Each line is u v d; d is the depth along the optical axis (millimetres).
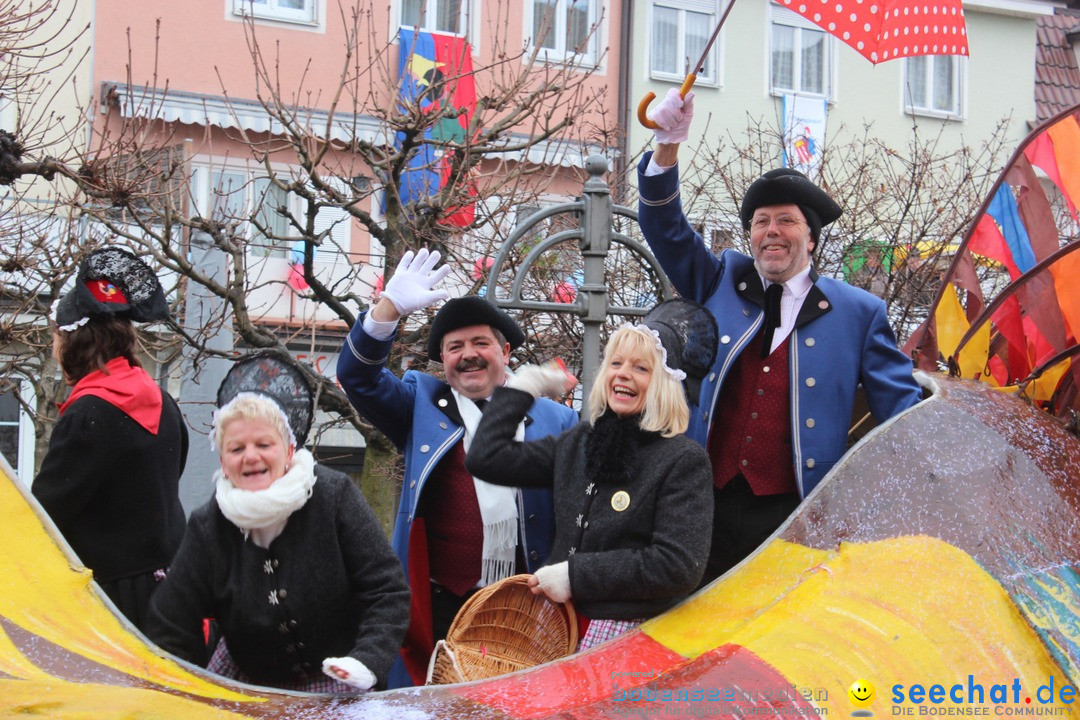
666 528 2779
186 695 2266
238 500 2623
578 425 3121
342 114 13133
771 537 2848
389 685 3602
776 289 3461
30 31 8953
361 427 8172
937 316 3863
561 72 8648
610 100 15703
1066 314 3482
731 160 11508
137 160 7715
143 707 2146
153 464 3207
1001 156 17953
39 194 10219
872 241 9234
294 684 2859
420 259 3688
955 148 18062
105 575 3125
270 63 13930
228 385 2740
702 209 11289
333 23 14125
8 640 2334
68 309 3203
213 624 3285
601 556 2789
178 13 13594
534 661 2869
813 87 17453
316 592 2740
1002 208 3826
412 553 3572
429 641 3545
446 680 2805
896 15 3418
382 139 12742
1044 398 3482
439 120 8172
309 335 12914
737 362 3479
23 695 2117
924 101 18156
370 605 2758
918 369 3652
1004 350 3684
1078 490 2939
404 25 14344
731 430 3449
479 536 3570
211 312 7969
